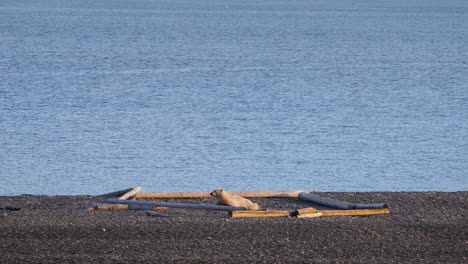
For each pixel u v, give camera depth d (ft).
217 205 135.44
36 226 116.47
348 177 263.70
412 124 407.85
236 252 102.68
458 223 123.24
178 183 247.09
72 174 258.98
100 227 116.16
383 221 123.34
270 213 127.03
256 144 333.01
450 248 107.04
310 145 332.19
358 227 117.80
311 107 478.18
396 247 107.04
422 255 103.30
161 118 417.69
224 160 293.23
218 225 117.80
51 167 270.46
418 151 319.88
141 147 319.68
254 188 241.55
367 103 504.43
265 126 391.04
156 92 545.85
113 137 345.92
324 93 562.66
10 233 111.86
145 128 378.32
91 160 286.66
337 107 479.82
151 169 271.69
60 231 113.39
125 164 279.69
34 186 238.27
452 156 308.60
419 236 113.80
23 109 440.04
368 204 136.77
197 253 101.96
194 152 309.63
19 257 97.81
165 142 335.06
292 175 265.34
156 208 135.44
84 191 231.50
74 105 466.29
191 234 112.37
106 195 156.25
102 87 570.46
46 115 416.87
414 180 259.60
